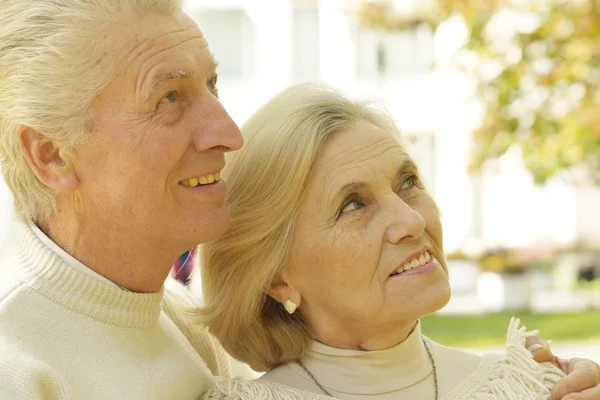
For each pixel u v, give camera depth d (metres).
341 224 2.50
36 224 2.35
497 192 19.80
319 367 2.67
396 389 2.61
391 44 18.20
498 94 10.86
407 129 18.41
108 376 2.25
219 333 2.78
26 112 2.20
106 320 2.29
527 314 14.38
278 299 2.67
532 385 2.58
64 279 2.25
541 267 18.23
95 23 2.17
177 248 2.34
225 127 2.30
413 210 2.50
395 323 2.57
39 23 2.17
